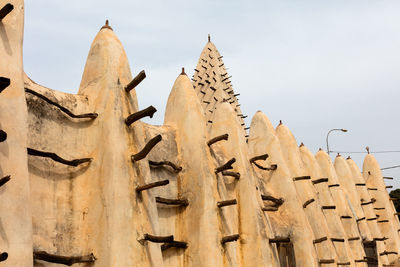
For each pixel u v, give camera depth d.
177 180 10.34
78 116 8.02
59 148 7.78
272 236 12.02
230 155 12.34
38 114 7.51
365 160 27.03
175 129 10.88
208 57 22.66
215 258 9.35
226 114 12.88
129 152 8.07
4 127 5.85
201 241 9.45
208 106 20.92
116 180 7.55
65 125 7.98
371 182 26.16
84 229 7.60
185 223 9.88
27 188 5.94
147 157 9.47
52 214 7.30
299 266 13.20
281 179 14.38
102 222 7.37
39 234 6.97
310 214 14.91
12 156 5.85
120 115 8.19
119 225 7.31
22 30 6.54
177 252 9.64
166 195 9.89
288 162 15.64
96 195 7.66
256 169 14.70
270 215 13.52
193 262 9.44
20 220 5.72
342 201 18.86
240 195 11.79
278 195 14.30
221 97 20.94
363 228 21.00
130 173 7.87
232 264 9.95
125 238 7.32
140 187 7.85
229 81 22.31
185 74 11.51
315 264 13.25
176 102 11.15
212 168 10.34
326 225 15.45
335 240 15.46
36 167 7.26
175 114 11.08
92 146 8.12
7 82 5.41
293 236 13.57
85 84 8.79
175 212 10.06
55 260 6.70
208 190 9.90
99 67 8.63
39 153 7.03
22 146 6.04
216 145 12.50
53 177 7.53
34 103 7.46
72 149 8.00
